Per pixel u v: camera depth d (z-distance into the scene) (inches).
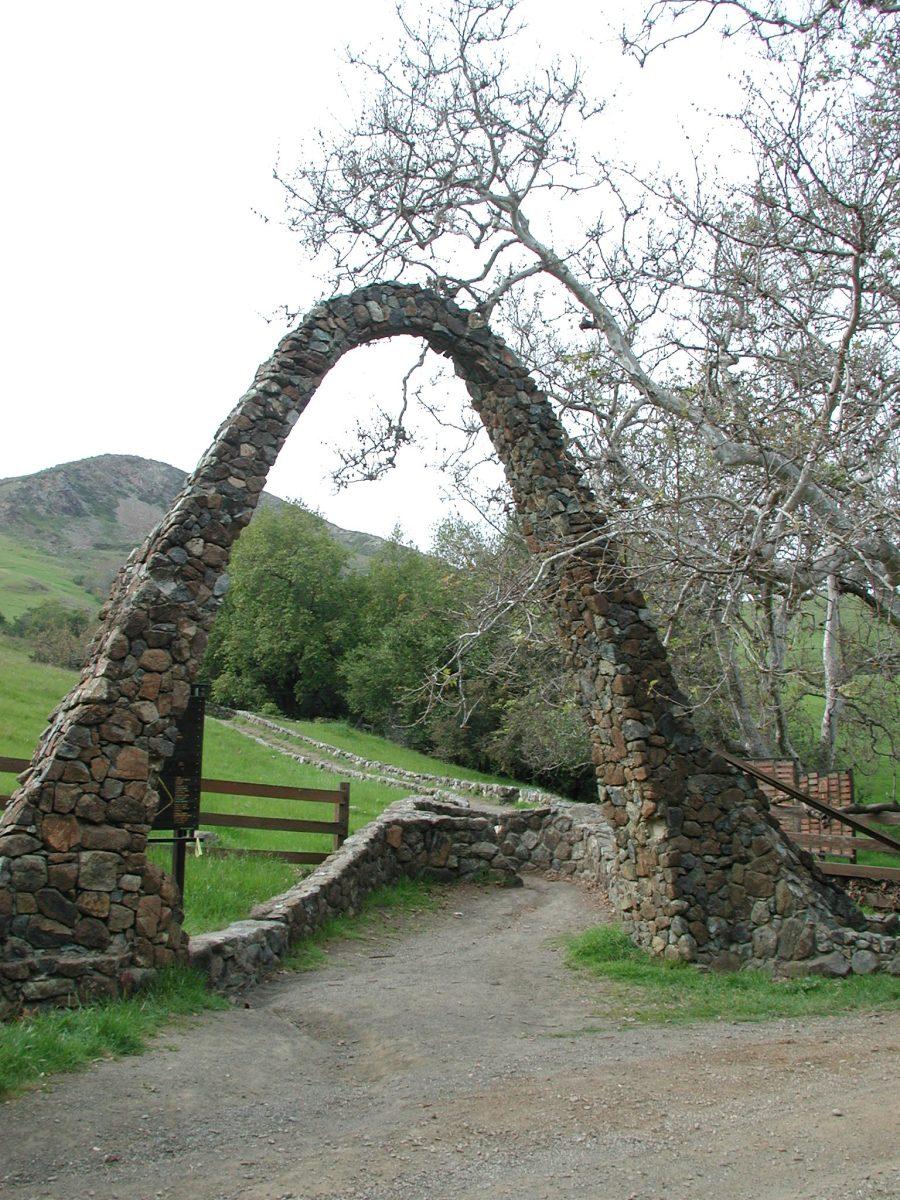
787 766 593.6
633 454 427.5
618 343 470.3
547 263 487.5
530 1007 325.4
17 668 1154.0
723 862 396.5
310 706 2060.8
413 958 403.5
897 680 458.0
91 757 309.3
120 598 356.5
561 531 429.1
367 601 2046.0
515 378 453.1
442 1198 168.2
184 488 360.2
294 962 375.6
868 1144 184.9
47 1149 187.3
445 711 1302.9
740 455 371.2
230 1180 176.9
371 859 506.0
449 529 1067.9
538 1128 201.8
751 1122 201.3
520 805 913.5
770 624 451.8
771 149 403.2
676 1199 164.9
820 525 333.4
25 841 293.4
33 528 4675.2
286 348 384.8
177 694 329.1
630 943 409.1
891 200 392.5
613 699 414.0
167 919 312.0
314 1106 223.1
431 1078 241.3
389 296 423.2
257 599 2057.1
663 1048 268.2
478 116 514.0
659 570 361.7
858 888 516.7
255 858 503.2
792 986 350.9
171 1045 256.8
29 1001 278.4
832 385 359.9
